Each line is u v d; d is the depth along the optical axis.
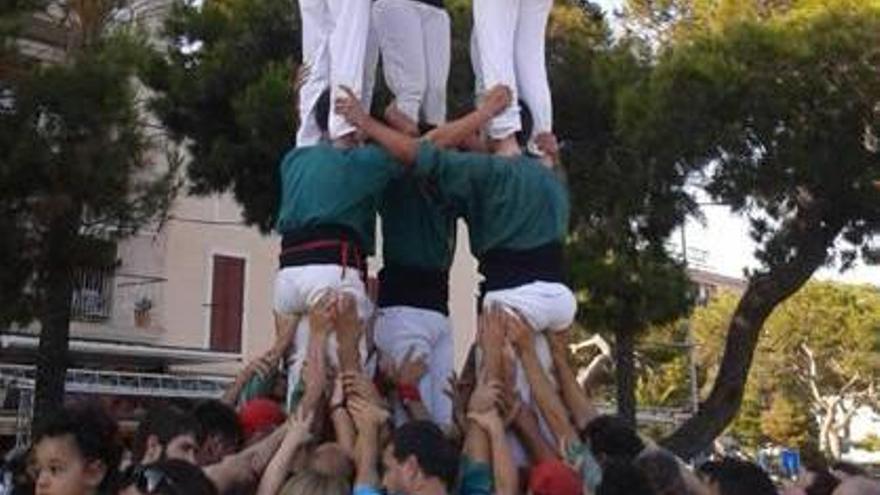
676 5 18.91
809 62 14.69
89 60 14.26
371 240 6.25
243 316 29.48
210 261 29.03
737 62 14.67
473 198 6.16
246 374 6.50
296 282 6.09
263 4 17.16
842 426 52.16
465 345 31.41
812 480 7.42
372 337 6.24
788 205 16.77
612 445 5.52
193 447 4.86
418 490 4.50
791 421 52.31
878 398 52.22
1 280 14.36
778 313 51.56
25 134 13.77
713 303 49.88
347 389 5.71
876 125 14.95
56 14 16.72
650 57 17.27
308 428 5.25
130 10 17.25
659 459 5.01
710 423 17.69
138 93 17.03
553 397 5.91
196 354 27.67
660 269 18.22
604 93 16.59
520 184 6.11
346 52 6.32
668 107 14.80
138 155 14.61
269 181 16.77
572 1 18.47
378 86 7.46
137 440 4.90
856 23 14.77
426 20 6.76
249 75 16.77
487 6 6.51
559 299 6.11
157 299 27.72
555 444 5.84
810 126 14.96
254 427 5.96
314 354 5.87
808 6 15.88
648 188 16.56
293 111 15.40
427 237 6.51
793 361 52.62
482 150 6.44
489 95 6.36
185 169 18.78
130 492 3.58
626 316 18.20
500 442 5.51
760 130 14.96
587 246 18.23
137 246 27.36
